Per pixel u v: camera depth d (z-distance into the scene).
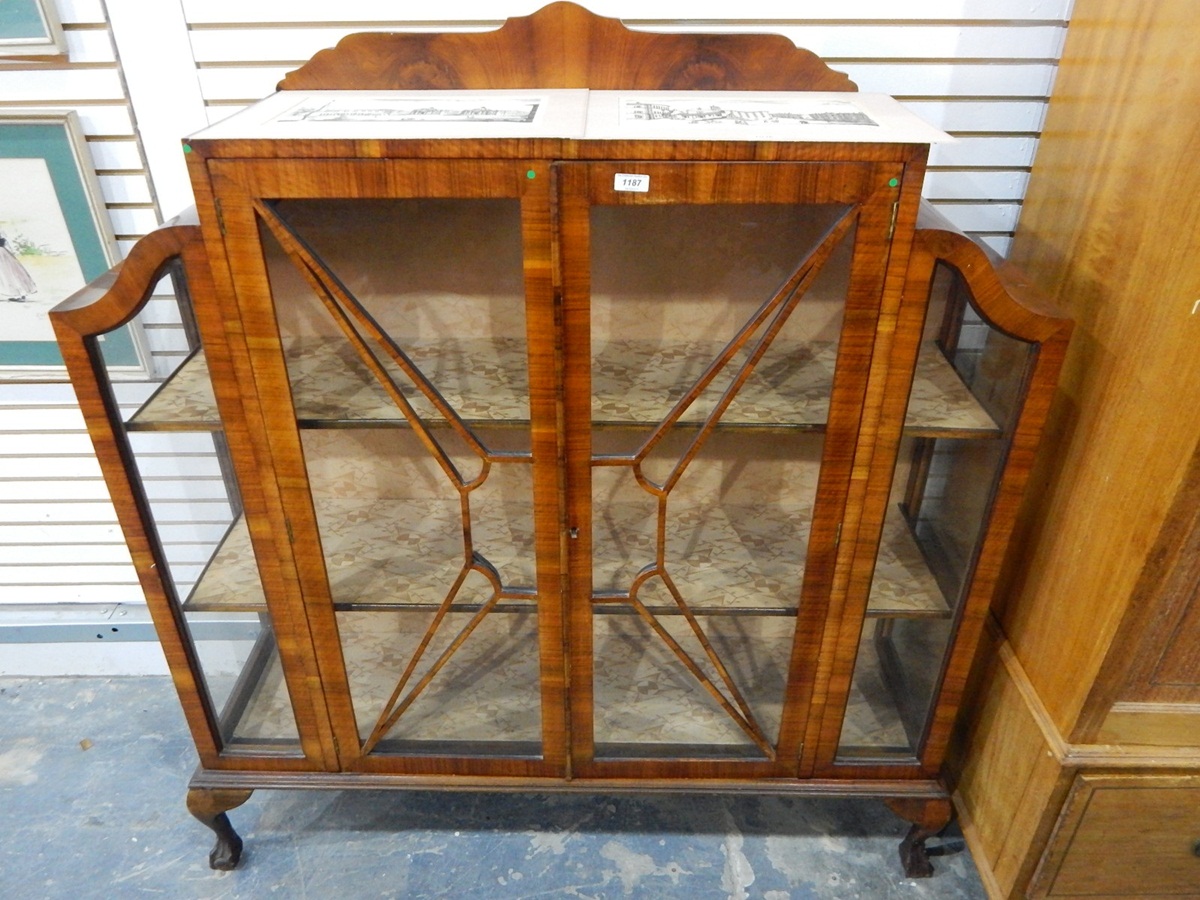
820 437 1.01
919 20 1.14
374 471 1.17
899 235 0.86
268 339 0.93
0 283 1.30
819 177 0.83
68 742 1.58
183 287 1.02
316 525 1.06
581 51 1.08
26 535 1.57
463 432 0.98
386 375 0.95
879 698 1.30
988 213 1.27
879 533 1.05
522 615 1.16
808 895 1.32
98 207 1.25
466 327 0.99
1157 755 1.06
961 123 1.21
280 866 1.37
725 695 1.21
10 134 1.18
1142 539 0.92
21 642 1.66
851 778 1.26
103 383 0.97
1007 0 1.12
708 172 0.83
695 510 1.19
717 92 1.08
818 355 0.98
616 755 1.25
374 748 1.26
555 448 0.98
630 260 0.93
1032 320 0.90
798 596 1.12
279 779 1.28
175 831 1.42
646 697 1.32
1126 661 1.00
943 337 1.03
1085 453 1.05
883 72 1.17
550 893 1.32
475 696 1.31
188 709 1.22
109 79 1.18
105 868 1.36
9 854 1.38
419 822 1.44
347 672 1.19
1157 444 0.90
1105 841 1.14
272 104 0.98
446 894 1.32
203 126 1.22
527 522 1.13
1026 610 1.20
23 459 1.49
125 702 1.67
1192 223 0.84
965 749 1.37
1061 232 1.12
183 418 1.01
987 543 1.05
